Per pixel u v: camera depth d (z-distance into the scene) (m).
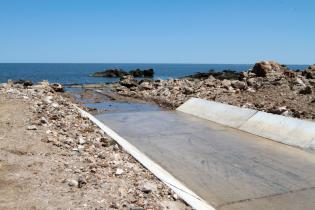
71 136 10.22
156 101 22.30
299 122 12.08
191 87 24.30
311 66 25.22
